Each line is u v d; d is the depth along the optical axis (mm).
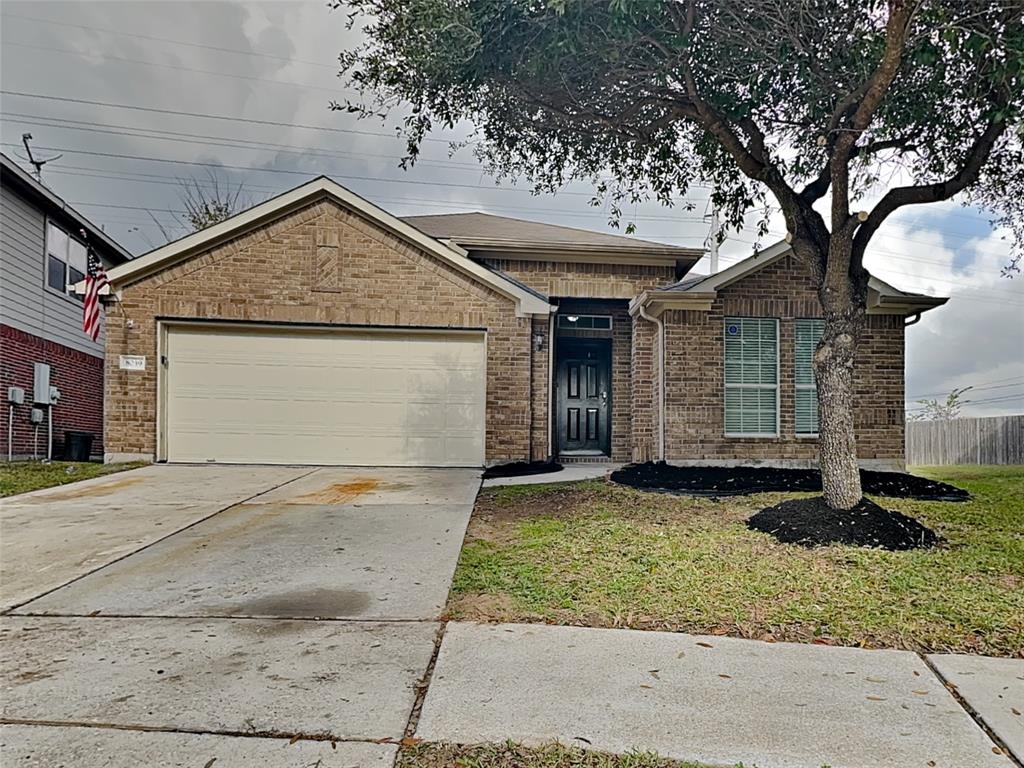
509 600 4188
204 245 10836
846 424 5852
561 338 12570
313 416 11008
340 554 5387
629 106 6547
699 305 10055
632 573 4652
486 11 5184
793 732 2609
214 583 4625
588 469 10883
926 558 4949
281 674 3117
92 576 4793
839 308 5910
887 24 4969
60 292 13359
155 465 10531
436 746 2480
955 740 2561
